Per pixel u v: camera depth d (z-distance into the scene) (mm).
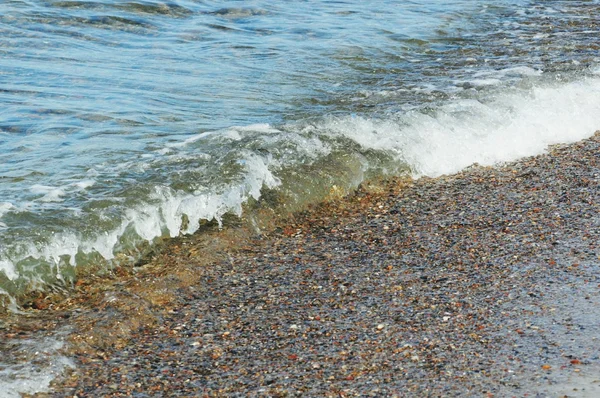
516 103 10281
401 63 12602
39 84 10758
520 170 8734
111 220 6758
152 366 5125
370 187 8258
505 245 6906
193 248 6809
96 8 14758
